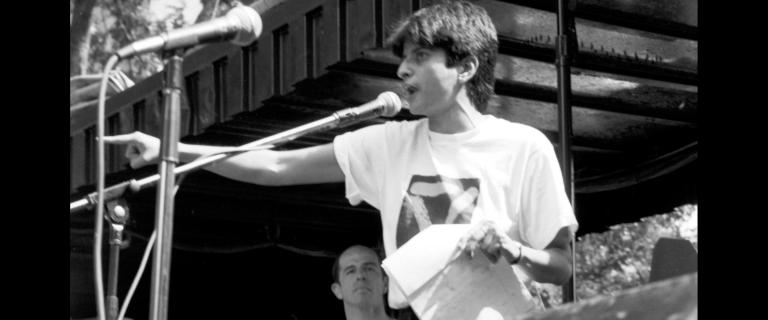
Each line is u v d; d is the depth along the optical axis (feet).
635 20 20.34
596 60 20.51
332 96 19.71
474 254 13.42
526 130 14.87
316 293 25.82
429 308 13.37
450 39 14.75
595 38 20.49
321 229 24.88
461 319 13.37
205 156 13.71
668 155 23.56
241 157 15.61
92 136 22.38
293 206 24.13
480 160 14.69
